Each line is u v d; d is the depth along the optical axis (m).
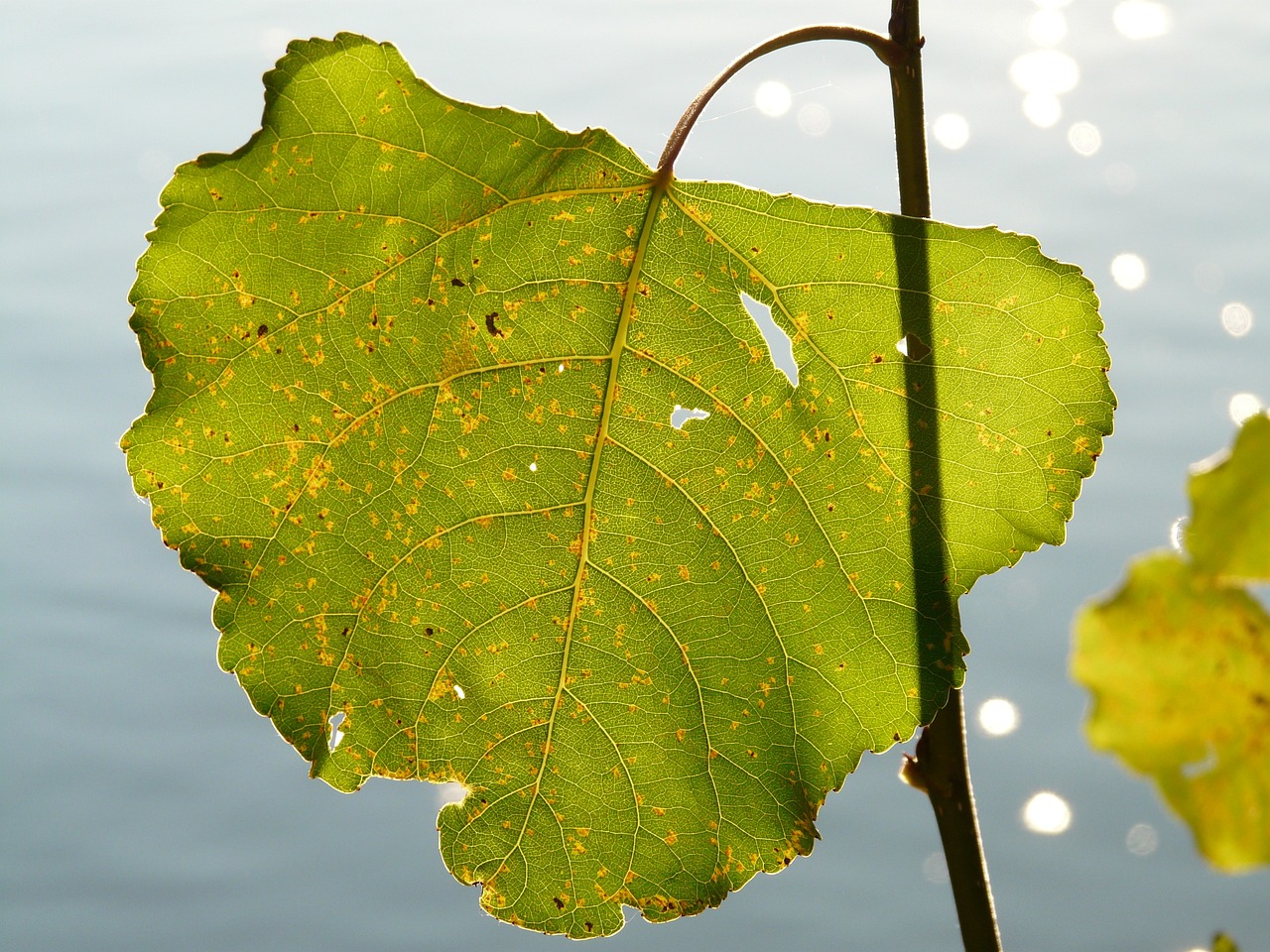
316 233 0.34
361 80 0.34
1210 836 0.12
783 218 0.34
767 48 0.34
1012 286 0.34
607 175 0.34
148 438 0.34
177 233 0.34
